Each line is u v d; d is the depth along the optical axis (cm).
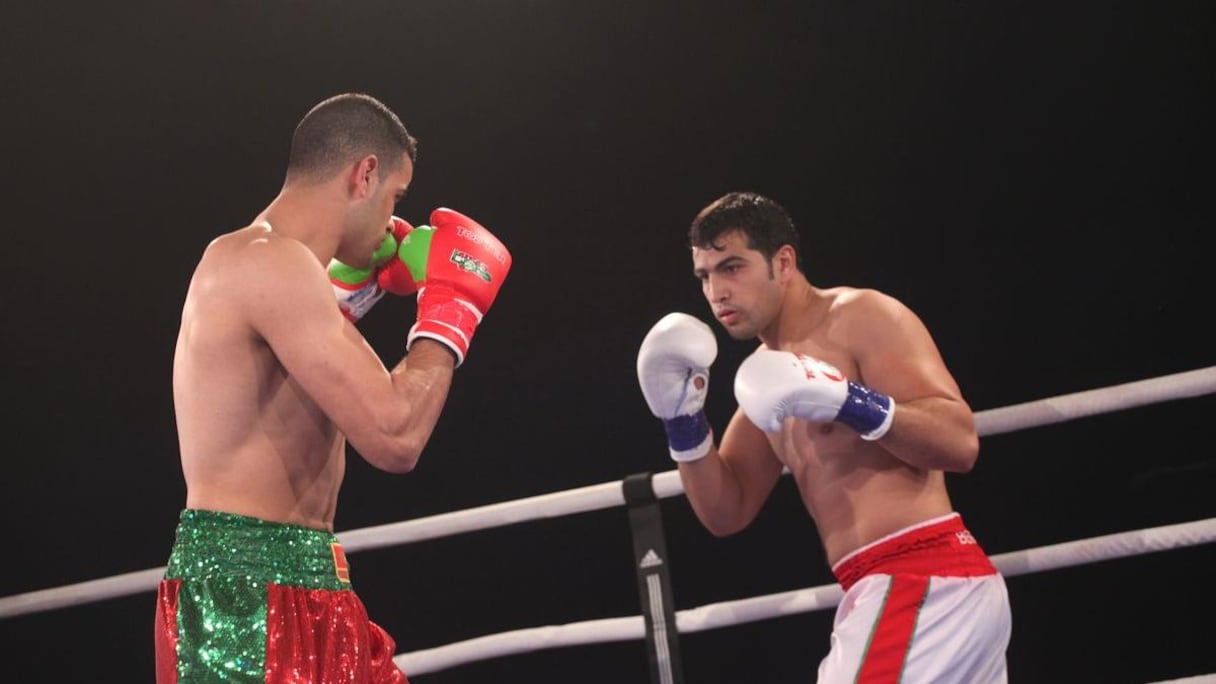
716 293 256
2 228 468
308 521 193
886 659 222
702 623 276
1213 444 448
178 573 183
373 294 223
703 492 264
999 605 230
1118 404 259
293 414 191
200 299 188
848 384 225
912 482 238
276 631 179
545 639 289
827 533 246
